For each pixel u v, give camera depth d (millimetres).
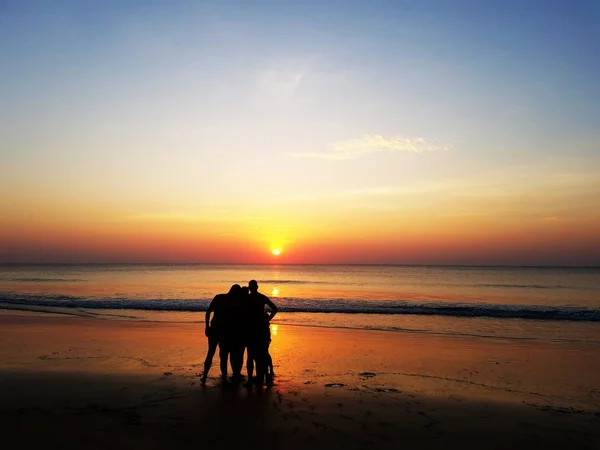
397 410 6129
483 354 10953
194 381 7469
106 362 9289
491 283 54125
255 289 7352
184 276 71688
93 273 85125
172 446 4703
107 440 4828
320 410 6008
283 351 11094
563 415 6102
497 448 4883
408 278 70750
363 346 11883
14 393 6652
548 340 13156
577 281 59094
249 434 5082
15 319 17219
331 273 98375
